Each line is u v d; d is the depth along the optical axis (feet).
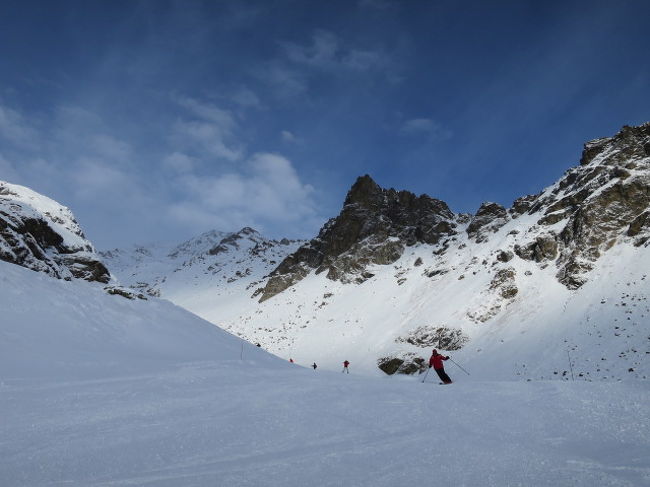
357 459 18.52
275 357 76.38
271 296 415.23
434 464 17.76
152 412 26.73
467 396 31.22
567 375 137.39
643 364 126.52
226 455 19.38
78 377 38.45
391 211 426.10
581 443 20.65
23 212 102.06
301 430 23.25
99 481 16.31
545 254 228.63
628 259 192.03
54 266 96.73
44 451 19.53
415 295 285.64
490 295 218.59
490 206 343.05
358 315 296.30
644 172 221.66
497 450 19.51
